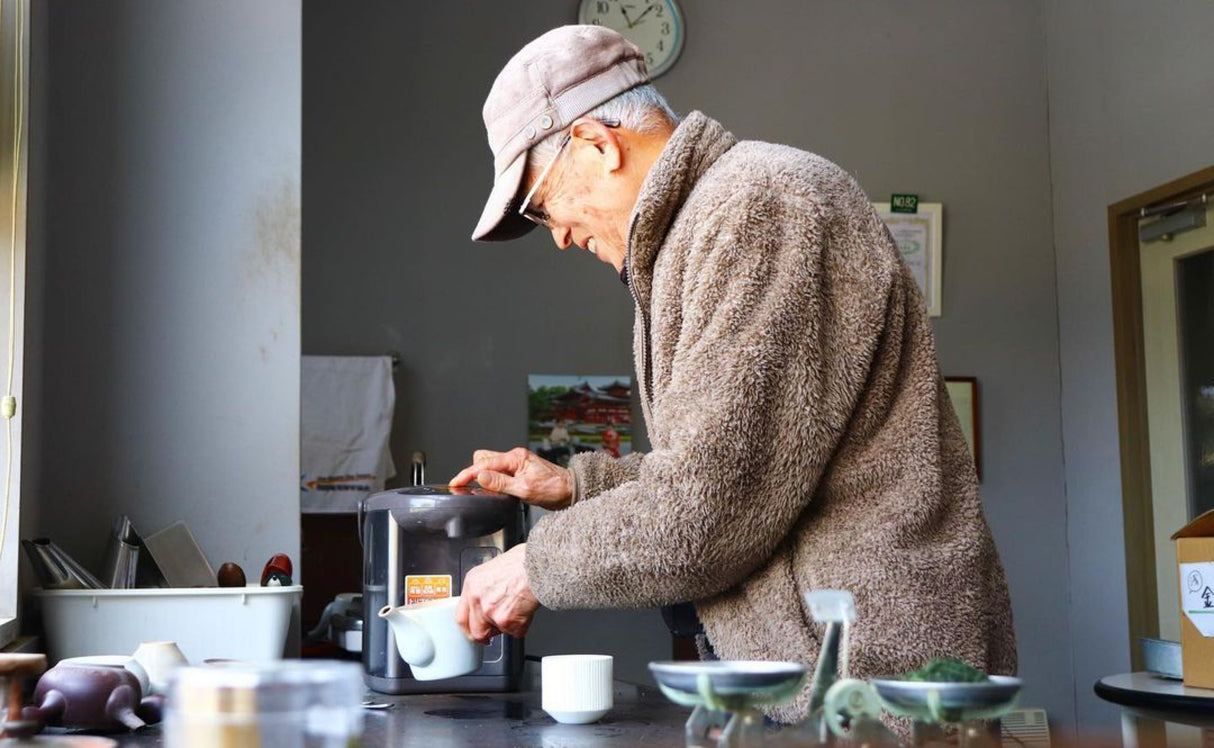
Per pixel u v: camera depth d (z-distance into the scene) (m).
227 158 1.95
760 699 0.73
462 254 3.90
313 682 0.65
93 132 1.91
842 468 1.18
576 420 3.92
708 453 1.12
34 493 1.70
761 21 4.14
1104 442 4.03
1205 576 1.51
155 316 1.90
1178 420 3.79
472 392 3.87
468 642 1.37
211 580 1.75
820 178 1.23
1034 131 4.31
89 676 1.07
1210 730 0.93
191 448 1.89
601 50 1.43
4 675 0.95
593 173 1.42
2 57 1.59
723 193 1.21
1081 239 4.14
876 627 1.12
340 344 3.80
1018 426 4.21
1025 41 4.33
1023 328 4.24
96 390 1.87
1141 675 1.63
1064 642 4.16
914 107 4.22
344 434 3.63
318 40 3.87
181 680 0.64
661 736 1.10
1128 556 3.89
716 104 4.09
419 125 3.91
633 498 1.15
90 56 1.92
